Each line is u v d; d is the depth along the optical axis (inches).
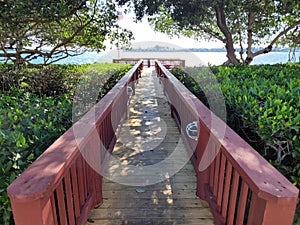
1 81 178.2
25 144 55.8
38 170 40.9
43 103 92.8
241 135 73.3
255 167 43.0
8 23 159.2
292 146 54.9
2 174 49.1
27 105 88.0
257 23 297.9
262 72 153.9
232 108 80.1
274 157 59.9
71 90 164.9
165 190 90.0
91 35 245.8
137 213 77.4
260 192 36.6
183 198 85.3
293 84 97.7
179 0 243.8
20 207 36.1
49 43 252.5
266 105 68.3
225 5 244.8
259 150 63.5
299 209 51.7
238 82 111.2
